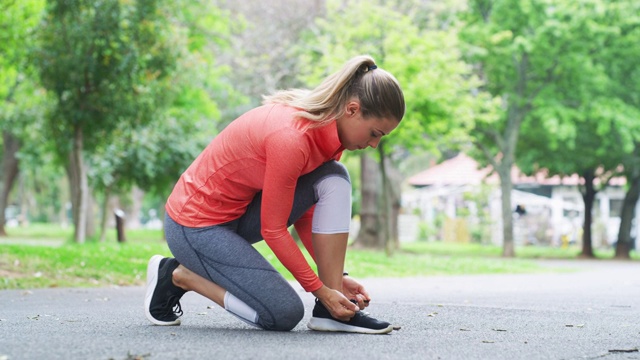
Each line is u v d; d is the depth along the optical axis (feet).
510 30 75.66
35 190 153.58
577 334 11.70
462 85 55.83
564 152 81.61
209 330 10.98
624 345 10.48
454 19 69.82
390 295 22.56
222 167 10.62
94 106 46.52
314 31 70.49
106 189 68.80
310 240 11.41
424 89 49.78
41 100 54.44
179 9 48.96
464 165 134.00
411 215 130.41
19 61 55.72
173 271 11.37
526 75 76.84
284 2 76.18
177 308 11.77
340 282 10.96
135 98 47.32
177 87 48.73
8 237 92.43
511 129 78.13
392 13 53.16
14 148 99.19
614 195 124.47
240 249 10.71
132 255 32.58
